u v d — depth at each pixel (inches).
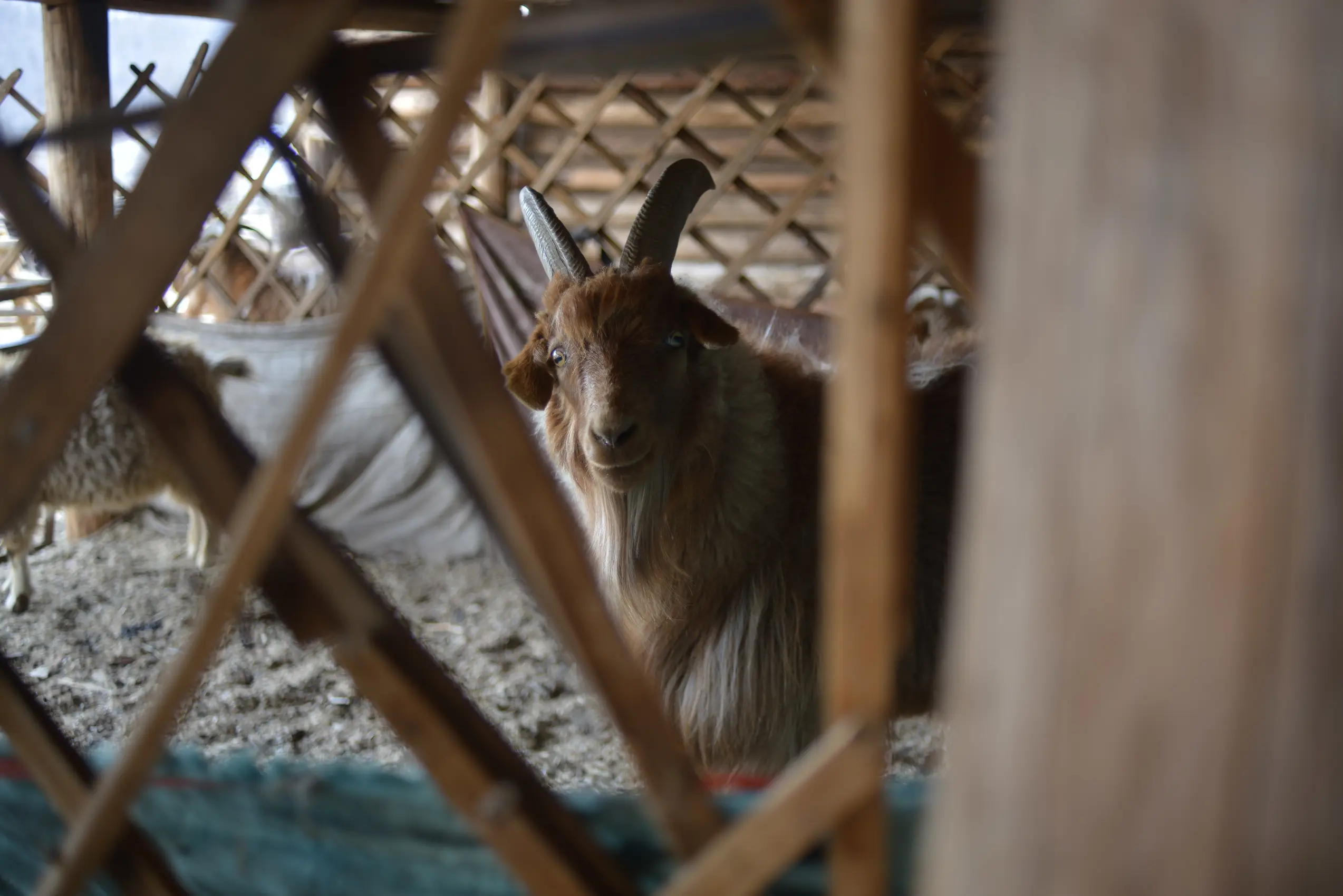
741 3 42.9
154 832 63.6
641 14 43.7
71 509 255.4
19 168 48.4
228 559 41.8
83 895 64.8
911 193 36.4
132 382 49.9
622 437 108.0
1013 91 34.6
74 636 209.3
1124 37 31.0
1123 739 33.8
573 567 46.1
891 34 35.2
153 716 44.5
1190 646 32.2
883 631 39.3
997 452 36.1
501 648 203.8
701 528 117.8
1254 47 29.2
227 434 52.2
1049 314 33.7
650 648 124.2
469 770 50.2
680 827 48.9
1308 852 32.3
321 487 247.6
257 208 400.2
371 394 241.8
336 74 47.4
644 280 112.7
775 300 292.5
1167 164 30.7
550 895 50.5
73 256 49.3
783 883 54.5
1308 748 31.6
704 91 235.9
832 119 282.0
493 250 241.9
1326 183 29.0
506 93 274.5
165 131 40.0
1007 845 36.9
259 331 249.6
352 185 250.7
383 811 60.1
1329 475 30.1
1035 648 35.2
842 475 38.8
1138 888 34.4
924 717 167.6
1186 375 31.1
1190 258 30.6
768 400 121.3
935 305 236.1
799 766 41.6
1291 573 30.8
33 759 59.2
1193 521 31.6
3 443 41.8
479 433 44.2
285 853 62.2
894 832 55.2
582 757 164.7
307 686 185.3
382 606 50.6
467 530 247.1
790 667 117.6
